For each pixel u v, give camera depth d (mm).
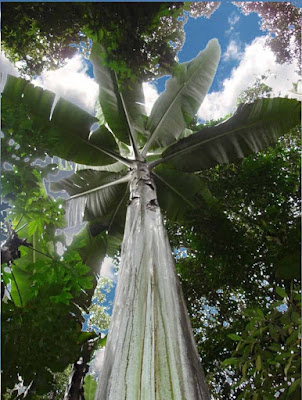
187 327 2365
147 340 2096
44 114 6391
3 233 3799
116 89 6953
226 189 8031
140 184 5773
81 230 8422
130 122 7477
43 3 4355
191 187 7992
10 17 4426
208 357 6758
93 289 7512
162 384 1810
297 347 3551
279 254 6363
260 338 3930
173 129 7566
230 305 7637
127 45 4539
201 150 7711
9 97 6035
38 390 3834
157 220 3910
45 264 4023
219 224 7461
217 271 7223
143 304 2453
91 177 8023
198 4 5141
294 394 3508
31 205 3729
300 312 3752
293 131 8906
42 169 3617
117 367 1972
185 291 7742
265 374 3740
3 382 3555
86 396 5871
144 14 4391
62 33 4582
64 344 3895
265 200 7242
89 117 6961
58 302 4000
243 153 7566
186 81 7312
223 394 6691
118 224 8500
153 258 3020
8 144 3473
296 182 7168
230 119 7305
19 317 3686
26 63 4852
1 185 3438
